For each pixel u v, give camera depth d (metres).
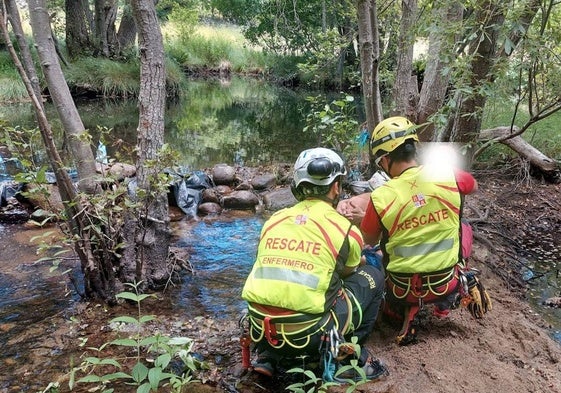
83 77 13.54
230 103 14.19
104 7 15.09
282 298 2.14
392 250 2.56
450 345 2.67
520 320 2.95
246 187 5.65
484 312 2.76
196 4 23.16
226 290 3.47
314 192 2.33
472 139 3.93
